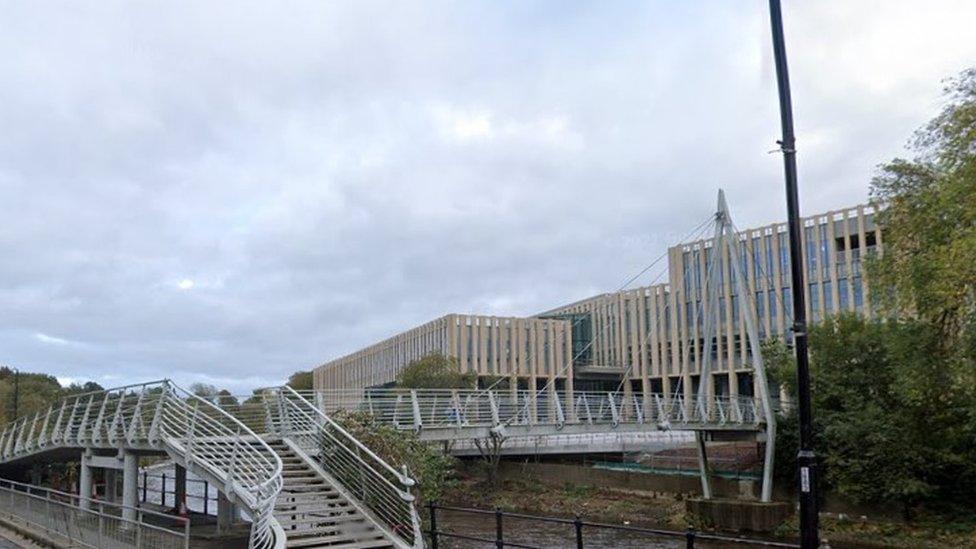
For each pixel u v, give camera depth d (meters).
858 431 35.06
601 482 49.03
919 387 25.75
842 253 70.06
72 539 18.00
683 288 86.31
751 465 47.41
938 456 33.47
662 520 38.44
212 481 18.30
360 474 18.78
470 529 31.70
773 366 45.38
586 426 38.94
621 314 96.56
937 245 22.59
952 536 31.39
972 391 25.14
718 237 44.97
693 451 57.16
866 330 38.25
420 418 32.22
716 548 27.81
